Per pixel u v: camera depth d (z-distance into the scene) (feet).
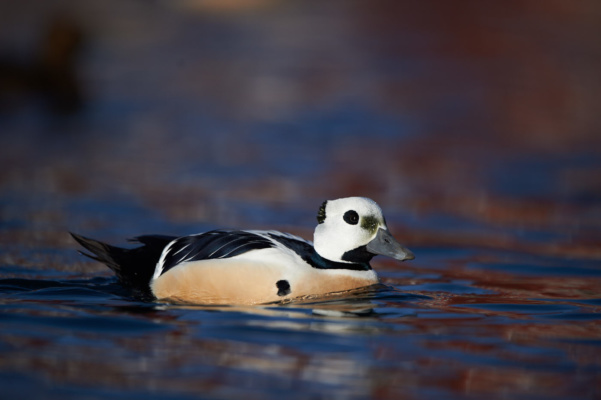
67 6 155.12
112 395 23.43
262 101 97.30
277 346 27.63
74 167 65.05
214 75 112.16
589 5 169.68
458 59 126.41
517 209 56.95
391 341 28.50
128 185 59.52
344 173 65.92
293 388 24.14
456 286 37.86
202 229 48.14
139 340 27.91
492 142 80.38
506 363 26.63
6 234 45.60
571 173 68.23
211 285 32.78
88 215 50.67
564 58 128.77
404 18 160.76
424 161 71.61
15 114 88.43
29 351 26.66
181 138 78.38
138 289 33.91
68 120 86.17
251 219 50.96
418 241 48.26
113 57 121.39
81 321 29.86
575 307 34.12
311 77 111.34
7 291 34.17
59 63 96.99
